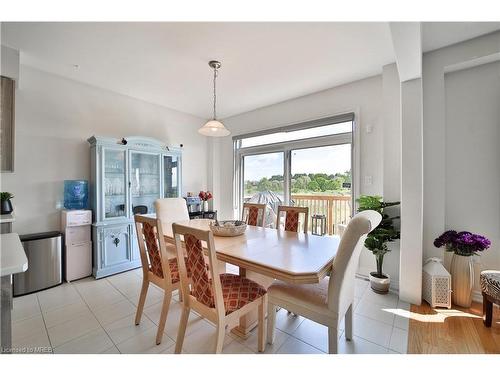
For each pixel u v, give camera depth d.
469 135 2.28
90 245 2.92
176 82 3.04
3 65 2.24
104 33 2.04
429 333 1.79
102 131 3.27
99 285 2.67
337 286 1.36
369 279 2.71
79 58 2.46
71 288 2.58
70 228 2.75
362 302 2.28
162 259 1.71
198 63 2.55
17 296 2.37
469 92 2.27
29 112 2.68
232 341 1.72
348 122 3.12
